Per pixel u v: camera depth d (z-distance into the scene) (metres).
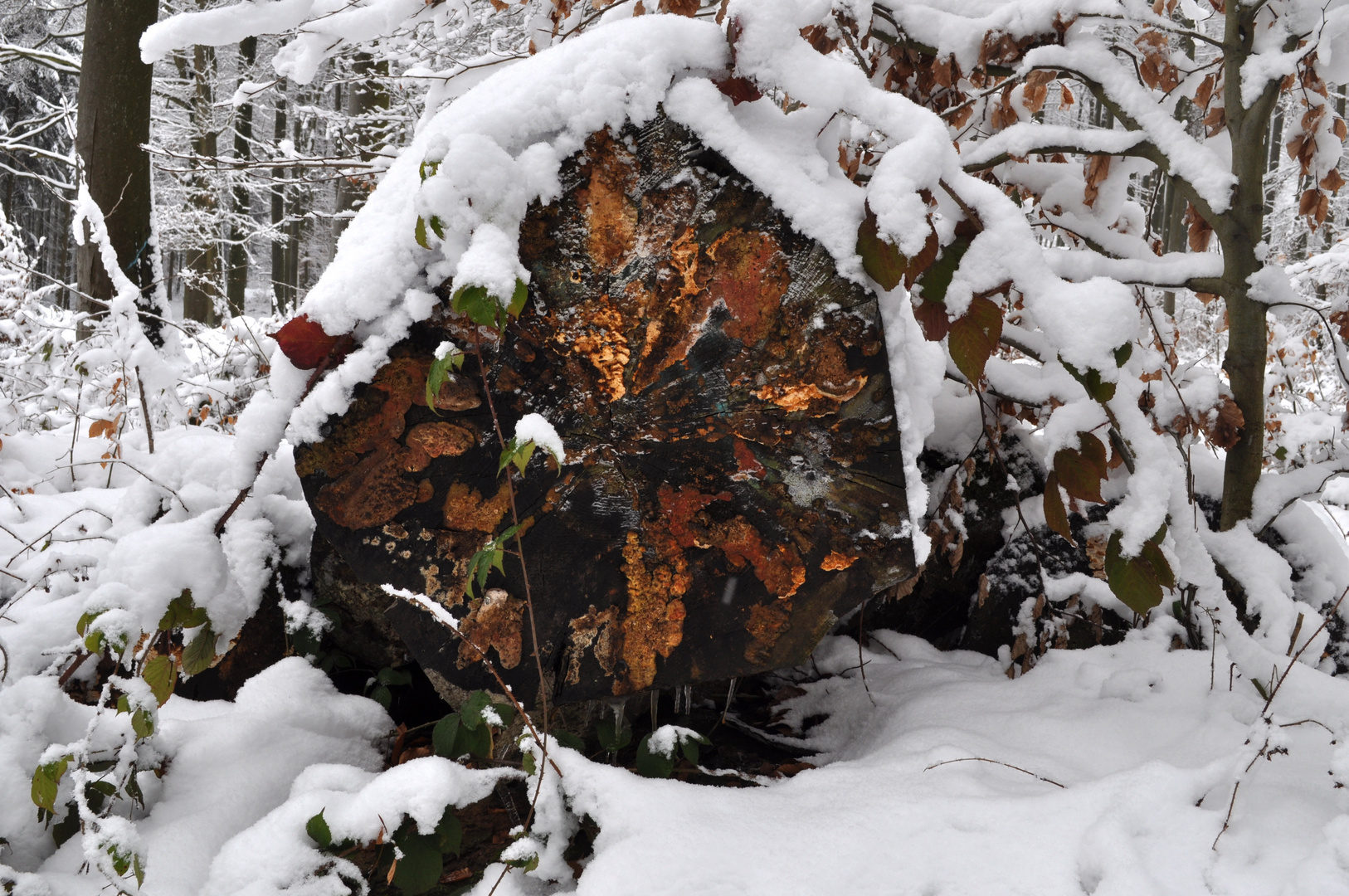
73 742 1.65
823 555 1.68
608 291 1.68
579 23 2.44
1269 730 1.58
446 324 1.68
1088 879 1.51
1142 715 1.79
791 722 1.97
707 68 1.68
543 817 1.62
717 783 1.81
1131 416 1.77
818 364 1.65
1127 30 2.27
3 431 2.63
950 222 1.70
